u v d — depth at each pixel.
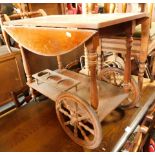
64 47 0.76
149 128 1.17
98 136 0.83
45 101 1.41
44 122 1.19
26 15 1.41
